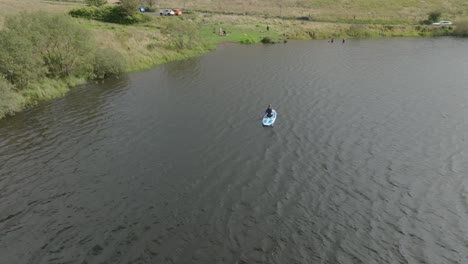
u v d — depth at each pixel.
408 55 71.69
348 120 39.19
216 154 31.80
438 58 68.81
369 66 62.50
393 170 29.73
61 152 31.67
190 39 72.38
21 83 43.06
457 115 40.84
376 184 27.78
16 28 44.00
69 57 49.38
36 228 22.62
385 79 54.47
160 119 38.91
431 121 39.22
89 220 23.41
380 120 39.34
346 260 20.53
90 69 52.16
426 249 21.55
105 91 47.69
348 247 21.52
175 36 70.38
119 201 25.33
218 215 24.03
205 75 55.97
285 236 22.27
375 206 25.25
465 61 66.00
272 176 28.53
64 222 23.19
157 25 83.81
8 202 24.92
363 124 38.25
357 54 72.69
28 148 32.22
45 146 32.62
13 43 41.47
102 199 25.52
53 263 20.02
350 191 26.86
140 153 31.83
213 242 21.67
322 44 83.88
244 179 28.09
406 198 26.23
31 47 43.72
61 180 27.64
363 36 95.75
